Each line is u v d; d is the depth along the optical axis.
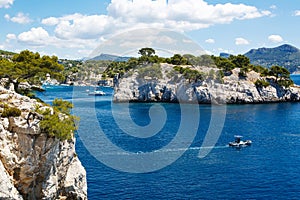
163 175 62.50
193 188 57.09
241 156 78.31
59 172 44.00
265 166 71.00
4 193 35.03
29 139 38.94
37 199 41.41
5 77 50.91
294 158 77.75
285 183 61.16
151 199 52.06
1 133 37.00
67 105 47.03
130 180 59.44
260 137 100.25
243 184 60.03
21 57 56.16
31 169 39.50
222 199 53.31
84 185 47.69
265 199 54.09
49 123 39.59
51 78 56.16
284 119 134.25
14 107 38.97
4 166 37.25
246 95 194.12
